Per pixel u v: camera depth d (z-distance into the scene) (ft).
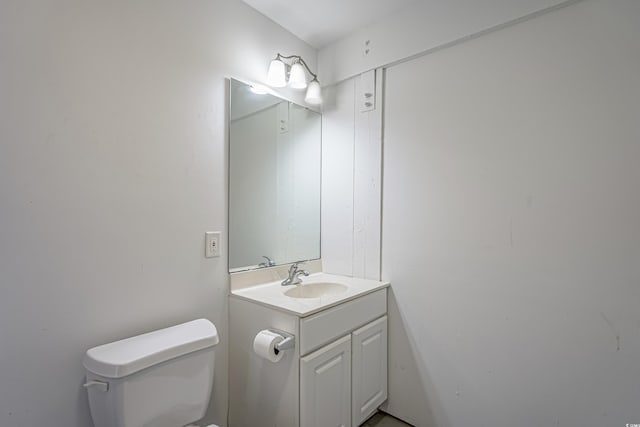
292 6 5.80
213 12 5.20
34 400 3.50
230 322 5.39
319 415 4.58
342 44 6.77
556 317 4.51
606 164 4.15
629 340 4.01
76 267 3.77
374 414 6.25
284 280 6.15
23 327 3.43
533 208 4.68
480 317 5.16
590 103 4.25
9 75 3.33
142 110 4.34
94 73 3.91
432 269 5.66
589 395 4.28
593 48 4.23
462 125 5.34
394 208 6.15
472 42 5.24
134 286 4.26
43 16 3.54
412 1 5.66
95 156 3.92
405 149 6.01
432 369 5.67
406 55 5.85
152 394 3.59
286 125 6.47
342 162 6.88
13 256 3.36
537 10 4.52
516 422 4.85
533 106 4.68
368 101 6.44
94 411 3.51
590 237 4.26
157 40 4.50
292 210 6.60
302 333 4.35
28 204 3.44
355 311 5.33
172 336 4.09
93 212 3.91
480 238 5.16
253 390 4.99
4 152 3.30
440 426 5.58
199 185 5.00
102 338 3.97
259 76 5.93
